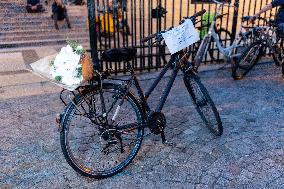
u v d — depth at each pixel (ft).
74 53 8.18
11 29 31.19
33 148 11.27
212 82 17.47
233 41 20.52
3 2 34.53
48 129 12.59
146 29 32.04
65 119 8.90
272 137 11.79
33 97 15.65
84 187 9.31
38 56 24.13
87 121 12.42
